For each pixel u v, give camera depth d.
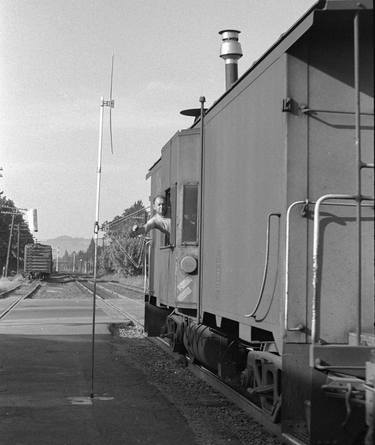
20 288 52.19
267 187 6.24
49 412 7.62
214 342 9.20
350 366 4.87
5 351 13.21
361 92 5.67
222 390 8.91
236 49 11.40
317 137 5.69
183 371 10.98
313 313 4.98
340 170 5.68
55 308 27.00
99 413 7.60
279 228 5.86
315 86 5.71
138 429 6.89
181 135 10.02
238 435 6.71
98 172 8.99
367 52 5.64
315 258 4.93
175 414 7.60
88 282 72.62
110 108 9.05
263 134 6.39
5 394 8.71
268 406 6.74
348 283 5.52
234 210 7.40
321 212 5.59
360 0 4.88
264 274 6.00
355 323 5.49
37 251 76.94
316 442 5.20
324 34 5.60
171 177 10.95
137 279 67.44
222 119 8.06
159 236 12.64
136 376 10.33
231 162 7.58
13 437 6.49
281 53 5.85
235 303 7.26
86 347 14.00
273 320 5.95
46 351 13.25
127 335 16.86
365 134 5.69
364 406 4.86
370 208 5.60
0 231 111.62
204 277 8.90
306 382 5.37
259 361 7.01
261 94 6.47
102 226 9.04
